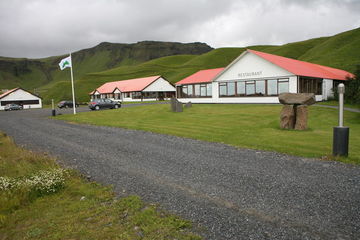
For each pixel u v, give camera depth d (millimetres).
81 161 8125
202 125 14859
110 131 14344
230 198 4922
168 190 5430
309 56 85625
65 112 33250
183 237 3645
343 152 7359
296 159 7469
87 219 4297
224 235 3678
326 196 4871
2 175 6664
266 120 15891
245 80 29953
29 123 20422
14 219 4367
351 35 80500
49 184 5488
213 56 140500
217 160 7617
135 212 4473
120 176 6500
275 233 3697
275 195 4992
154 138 11625
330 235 3611
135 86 60406
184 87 37719
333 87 32219
